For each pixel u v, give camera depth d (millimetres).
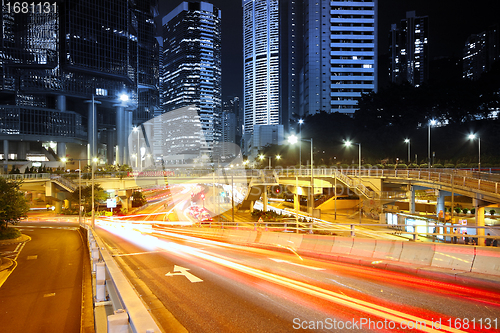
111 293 5895
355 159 107688
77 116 156000
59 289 14500
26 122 139125
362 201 63000
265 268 13281
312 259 15922
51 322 10258
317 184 68000
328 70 177875
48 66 149500
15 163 128375
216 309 7973
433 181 46719
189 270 13273
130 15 187875
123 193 77188
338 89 174750
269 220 56438
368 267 13344
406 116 118938
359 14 175875
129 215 72875
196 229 39094
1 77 143500
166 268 13930
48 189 62094
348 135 122500
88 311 11102
